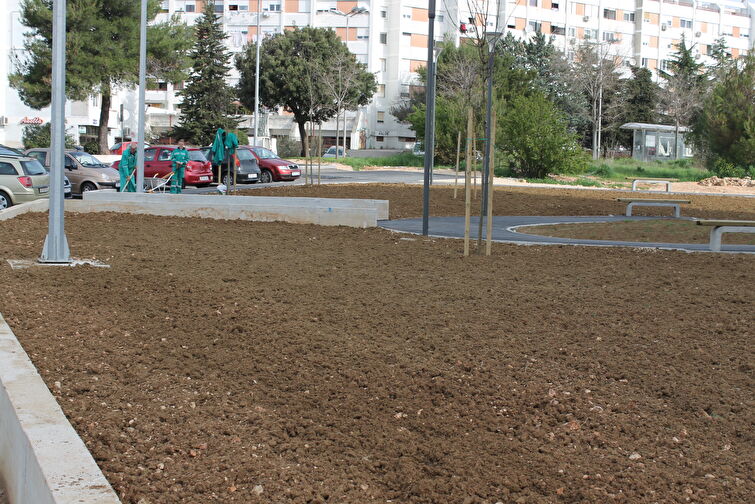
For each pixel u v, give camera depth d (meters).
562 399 5.90
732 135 48.50
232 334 7.51
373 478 4.67
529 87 64.75
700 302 8.84
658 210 23.89
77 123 67.56
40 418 4.69
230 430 5.27
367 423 5.52
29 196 20.62
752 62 49.28
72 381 5.96
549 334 7.57
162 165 30.14
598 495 4.41
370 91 73.56
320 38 69.50
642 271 10.94
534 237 15.59
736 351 6.99
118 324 7.69
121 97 73.25
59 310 8.02
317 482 4.55
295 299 8.92
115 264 10.88
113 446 4.83
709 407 5.75
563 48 92.56
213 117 62.59
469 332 7.60
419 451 5.07
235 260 11.47
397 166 52.78
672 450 5.06
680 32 107.81
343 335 7.51
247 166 33.91
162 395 5.87
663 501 4.34
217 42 63.38
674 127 65.75
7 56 63.44
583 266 11.38
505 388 6.14
